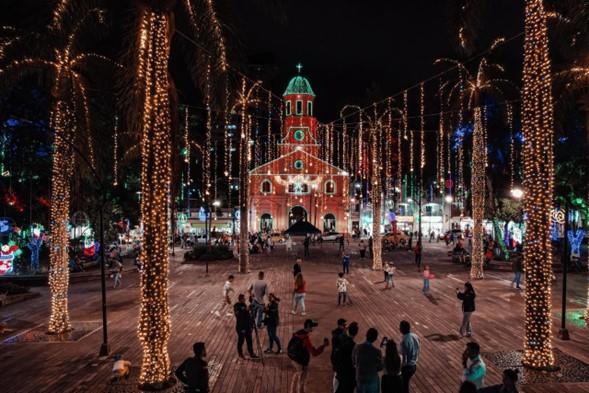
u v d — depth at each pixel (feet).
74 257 98.73
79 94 51.55
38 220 102.22
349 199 231.91
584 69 55.47
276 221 230.48
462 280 85.76
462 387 20.83
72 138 50.52
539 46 38.73
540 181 38.11
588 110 58.13
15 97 86.79
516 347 43.01
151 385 33.73
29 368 38.78
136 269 104.53
